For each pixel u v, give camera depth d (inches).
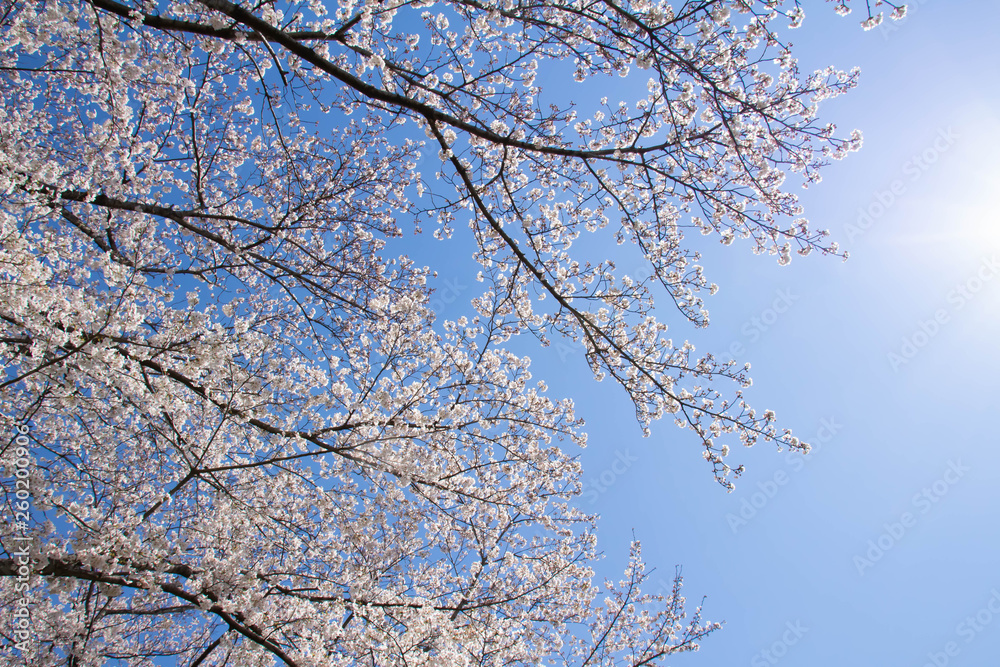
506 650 327.9
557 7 206.7
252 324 321.4
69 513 187.6
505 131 254.4
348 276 331.3
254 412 247.1
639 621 406.9
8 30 210.4
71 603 240.7
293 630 239.8
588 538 363.9
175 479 286.5
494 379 303.1
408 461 257.0
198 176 304.7
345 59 253.6
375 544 302.8
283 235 309.1
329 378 309.6
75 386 195.2
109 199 250.4
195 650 311.1
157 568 201.9
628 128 244.2
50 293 175.0
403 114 250.1
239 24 209.0
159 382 218.4
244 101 317.1
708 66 218.5
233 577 214.8
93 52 213.8
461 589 338.0
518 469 311.0
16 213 202.2
